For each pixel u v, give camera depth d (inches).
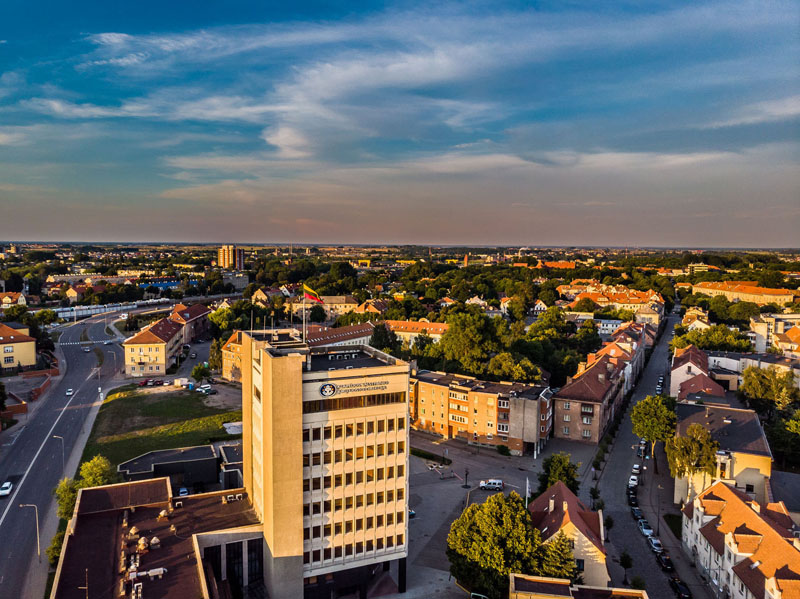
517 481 4953.3
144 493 3582.7
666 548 3924.7
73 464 5142.7
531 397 5600.4
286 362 2989.7
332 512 3225.9
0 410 6269.7
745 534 3230.8
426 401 6240.2
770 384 6235.2
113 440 5782.5
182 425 6250.0
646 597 2834.6
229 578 3218.5
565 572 3100.4
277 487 3036.4
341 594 3376.0
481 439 5782.5
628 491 4766.2
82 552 2955.2
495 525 3166.8
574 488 4072.3
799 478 4507.9
